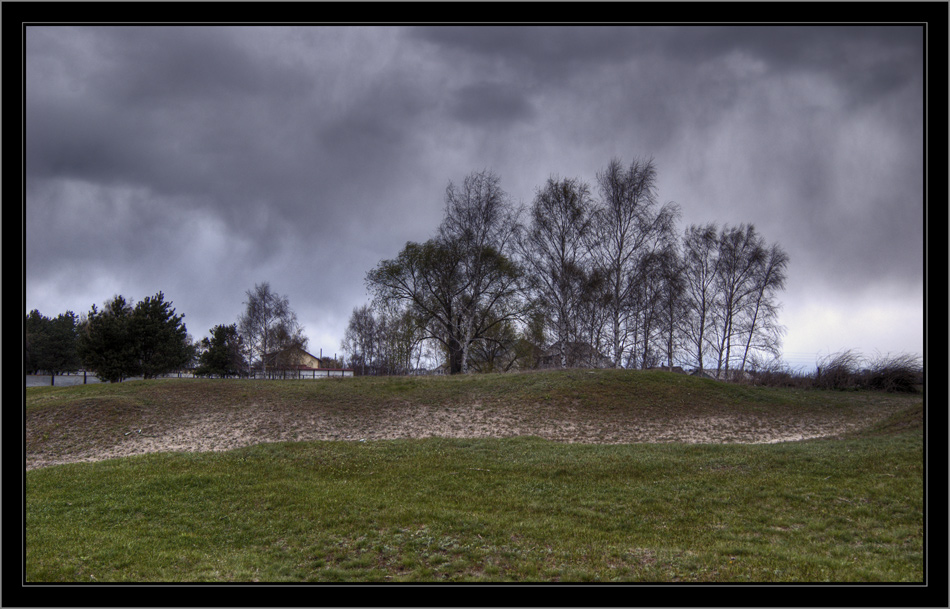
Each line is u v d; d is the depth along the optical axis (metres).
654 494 13.52
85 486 15.29
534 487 14.59
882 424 20.34
